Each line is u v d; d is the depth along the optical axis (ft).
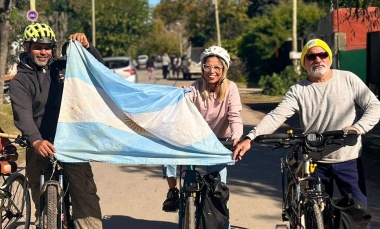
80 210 16.63
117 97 15.92
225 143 15.96
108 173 29.84
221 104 16.78
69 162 15.61
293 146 15.12
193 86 17.02
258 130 15.35
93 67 15.84
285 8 114.83
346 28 71.20
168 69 138.62
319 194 14.12
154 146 15.85
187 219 15.75
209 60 16.33
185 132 15.87
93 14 127.85
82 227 16.67
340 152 15.42
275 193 25.11
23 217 19.36
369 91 15.17
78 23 150.10
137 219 21.67
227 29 190.39
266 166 30.81
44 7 101.19
